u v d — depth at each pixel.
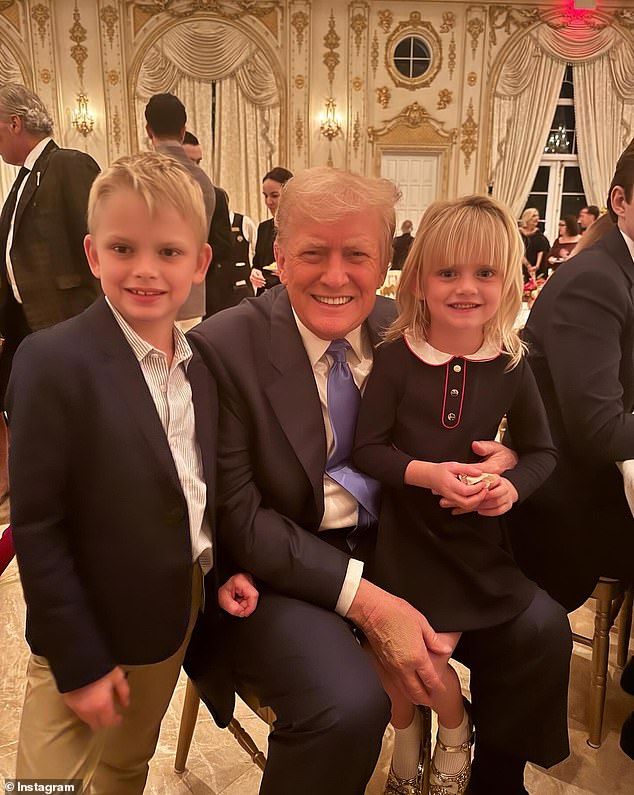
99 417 0.91
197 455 1.04
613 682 1.85
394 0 8.03
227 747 1.63
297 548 1.10
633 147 1.41
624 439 1.33
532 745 1.24
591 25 8.23
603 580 1.55
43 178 2.57
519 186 8.73
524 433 1.25
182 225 0.91
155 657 1.02
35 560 0.90
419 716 1.23
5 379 2.91
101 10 7.76
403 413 1.17
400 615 1.07
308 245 1.04
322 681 0.98
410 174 8.66
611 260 1.42
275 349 1.14
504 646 1.17
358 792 1.01
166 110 3.02
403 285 1.15
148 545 0.96
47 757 0.98
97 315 0.95
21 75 7.82
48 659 0.93
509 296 1.13
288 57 8.10
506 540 1.27
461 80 8.34
